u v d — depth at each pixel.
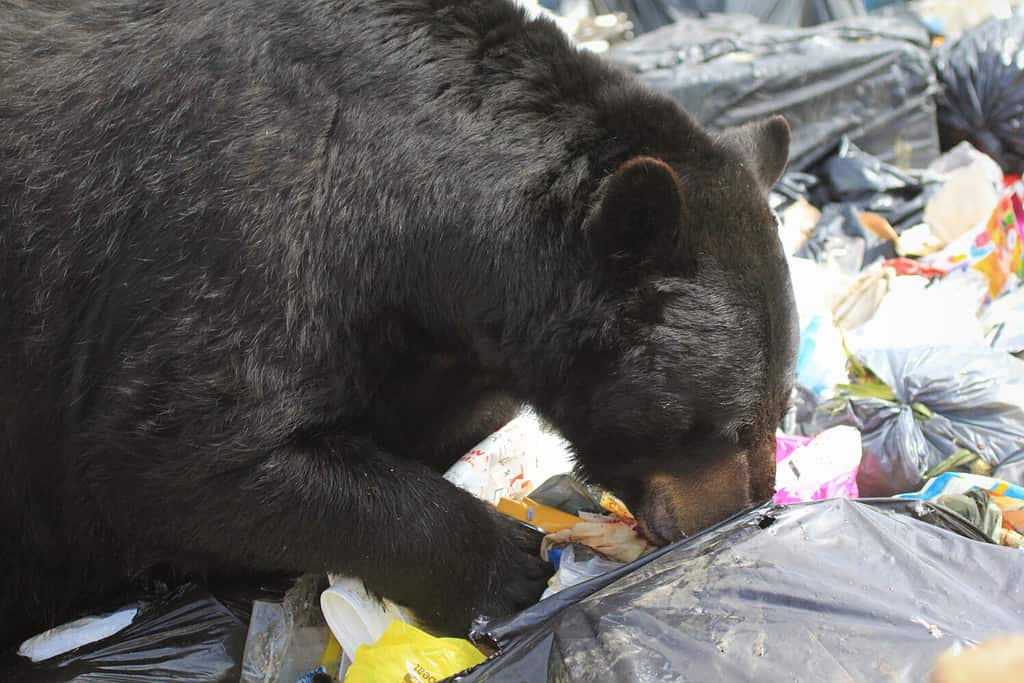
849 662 1.85
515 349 2.55
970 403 3.32
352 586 2.57
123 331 2.40
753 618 1.97
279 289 2.34
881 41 5.47
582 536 2.67
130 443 2.41
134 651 2.61
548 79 2.54
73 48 2.52
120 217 2.42
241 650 2.63
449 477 2.90
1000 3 6.69
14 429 2.59
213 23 2.46
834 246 4.72
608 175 2.48
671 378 2.39
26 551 2.74
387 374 2.66
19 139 2.46
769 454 2.52
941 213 4.77
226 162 2.36
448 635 2.66
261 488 2.42
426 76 2.46
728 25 5.92
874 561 2.10
